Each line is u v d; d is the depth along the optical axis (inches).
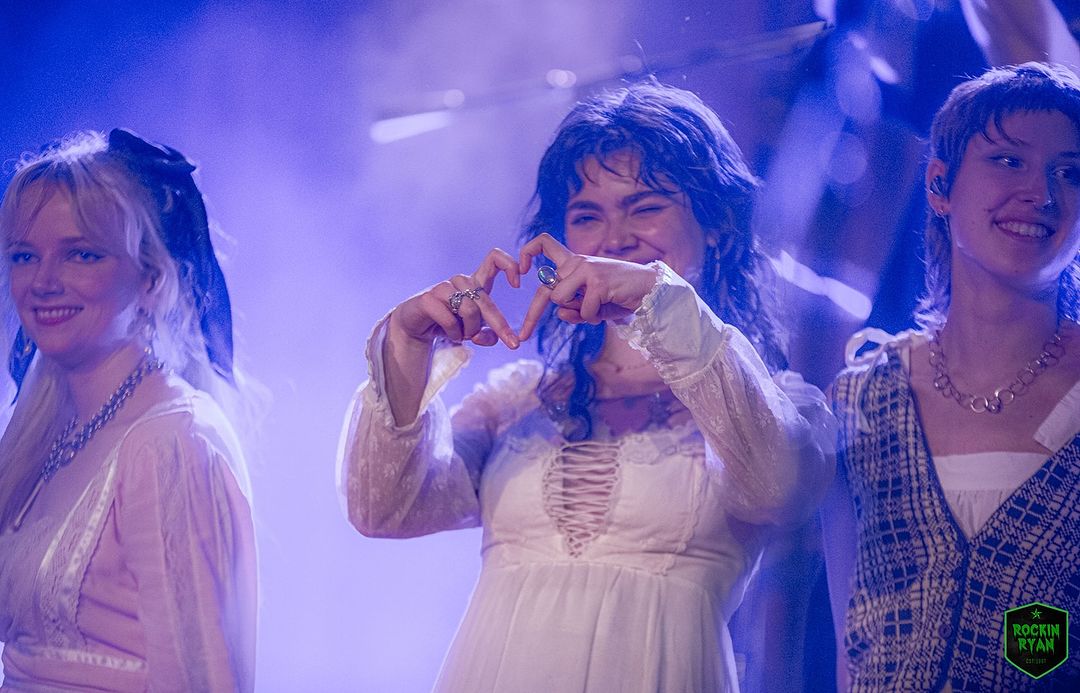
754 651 243.9
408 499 210.1
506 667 197.0
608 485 204.7
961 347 214.2
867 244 276.4
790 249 277.6
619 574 200.4
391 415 205.2
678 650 196.1
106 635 215.0
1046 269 209.0
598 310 197.9
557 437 212.8
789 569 239.1
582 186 225.6
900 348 221.6
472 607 210.8
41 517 224.7
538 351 234.7
